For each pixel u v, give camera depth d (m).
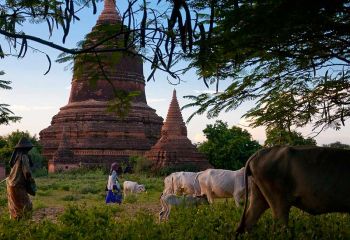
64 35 3.84
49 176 42.56
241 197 12.49
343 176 6.00
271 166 6.39
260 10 4.22
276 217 6.34
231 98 6.41
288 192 6.30
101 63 4.57
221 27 4.53
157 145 45.81
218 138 53.62
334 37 5.11
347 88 6.86
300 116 7.47
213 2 4.28
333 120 7.43
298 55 5.58
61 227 6.46
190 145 45.78
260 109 7.29
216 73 5.63
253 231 6.50
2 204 17.17
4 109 12.09
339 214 8.20
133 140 48.50
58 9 4.32
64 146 47.72
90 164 46.88
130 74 49.34
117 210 15.31
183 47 3.80
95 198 22.58
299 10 4.21
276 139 8.33
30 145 9.40
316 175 6.07
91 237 6.01
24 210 8.73
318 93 7.01
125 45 4.01
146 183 34.22
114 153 47.72
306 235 6.04
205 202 11.01
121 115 5.62
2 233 6.20
